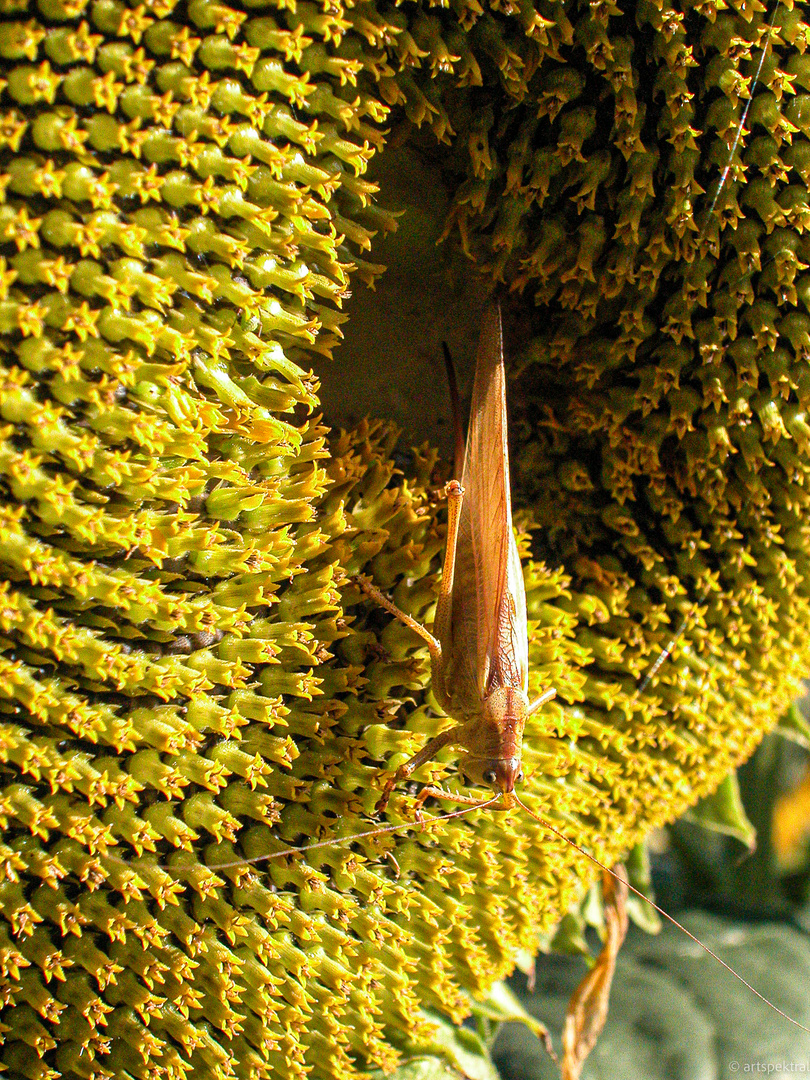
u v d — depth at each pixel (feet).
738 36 0.70
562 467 0.77
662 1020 0.98
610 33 0.70
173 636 0.65
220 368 0.66
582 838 0.76
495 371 0.69
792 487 0.76
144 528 0.64
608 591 0.77
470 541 0.70
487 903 0.73
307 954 0.69
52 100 0.61
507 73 0.69
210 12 0.63
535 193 0.72
